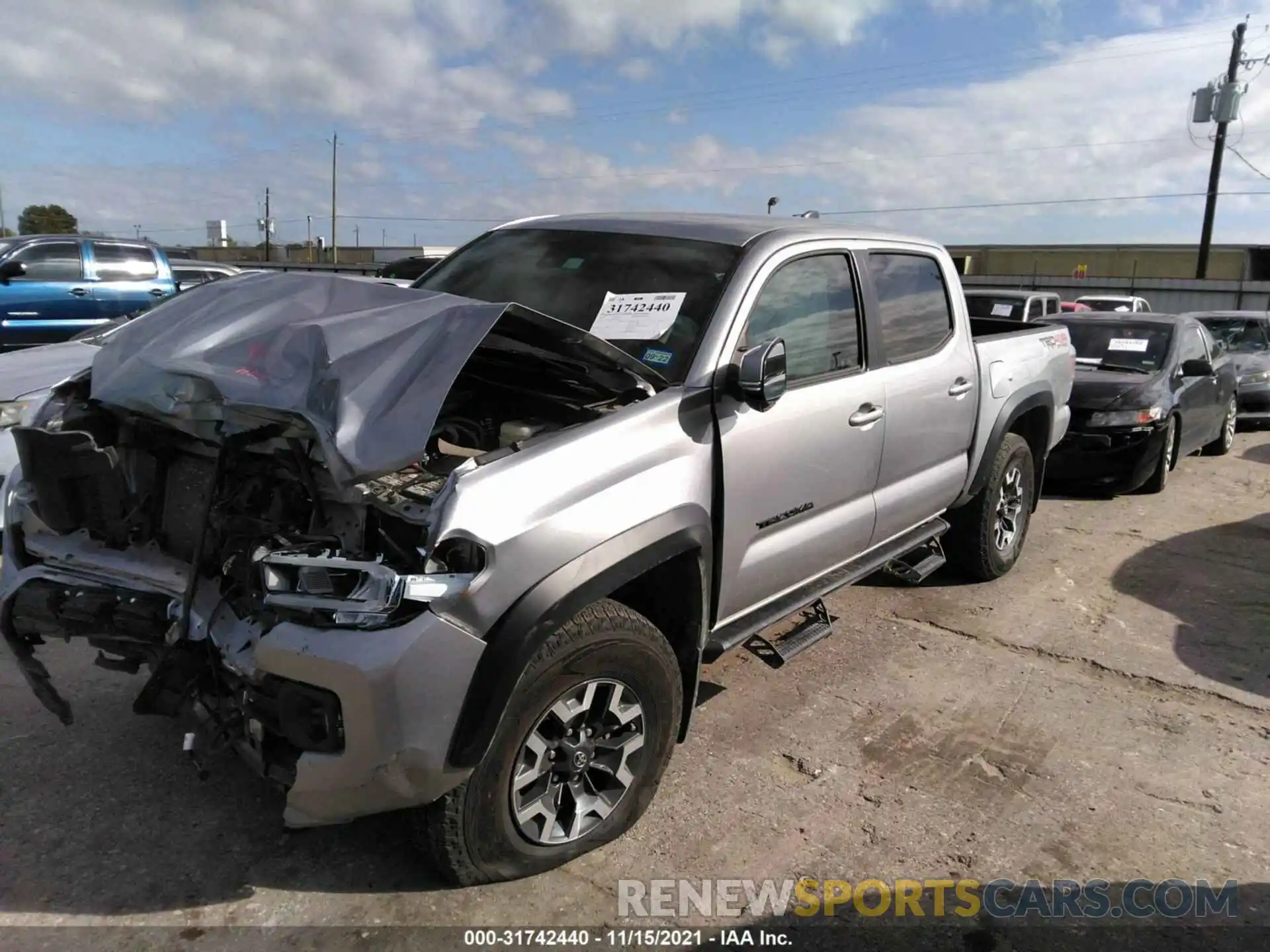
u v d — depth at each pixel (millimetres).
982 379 4926
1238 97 31875
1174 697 4250
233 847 2916
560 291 3633
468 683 2387
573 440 2701
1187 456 10320
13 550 3127
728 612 3393
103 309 11828
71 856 2834
